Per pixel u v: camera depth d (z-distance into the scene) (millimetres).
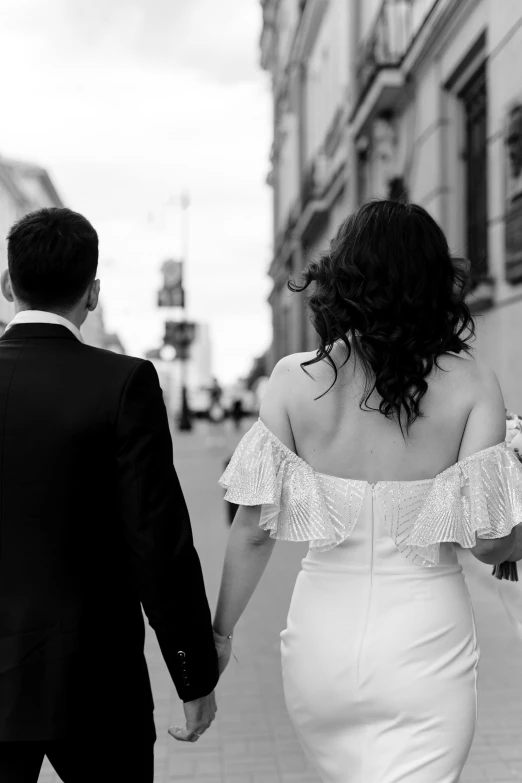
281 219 30234
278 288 32469
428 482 1754
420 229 1775
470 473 1730
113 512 1808
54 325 1898
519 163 8352
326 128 20391
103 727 1730
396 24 12672
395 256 1742
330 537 1744
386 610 1716
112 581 1796
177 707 3988
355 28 15922
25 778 1728
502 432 1778
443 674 1684
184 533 1810
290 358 1867
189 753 3465
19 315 1925
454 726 1668
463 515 1733
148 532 1764
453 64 10508
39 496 1746
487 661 4449
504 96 8758
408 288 1732
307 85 24016
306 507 1761
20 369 1836
